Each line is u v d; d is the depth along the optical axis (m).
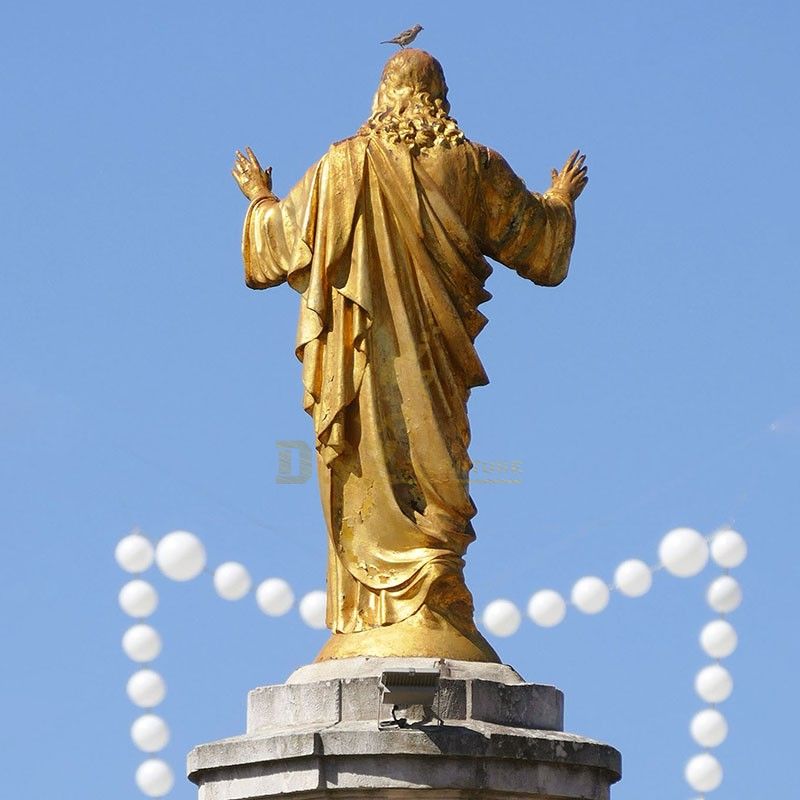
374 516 64.56
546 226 68.12
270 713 62.91
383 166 65.56
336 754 60.31
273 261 67.19
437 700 61.53
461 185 66.12
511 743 61.00
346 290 65.12
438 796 60.22
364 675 62.19
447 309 65.31
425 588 63.91
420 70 67.62
